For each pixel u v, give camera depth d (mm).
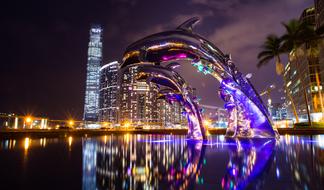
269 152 9047
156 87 18031
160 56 13555
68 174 5750
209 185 4555
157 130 50969
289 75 77438
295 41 30656
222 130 36750
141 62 13617
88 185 4703
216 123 74250
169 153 9727
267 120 14758
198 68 14328
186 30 13375
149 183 4816
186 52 13430
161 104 145000
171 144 14719
